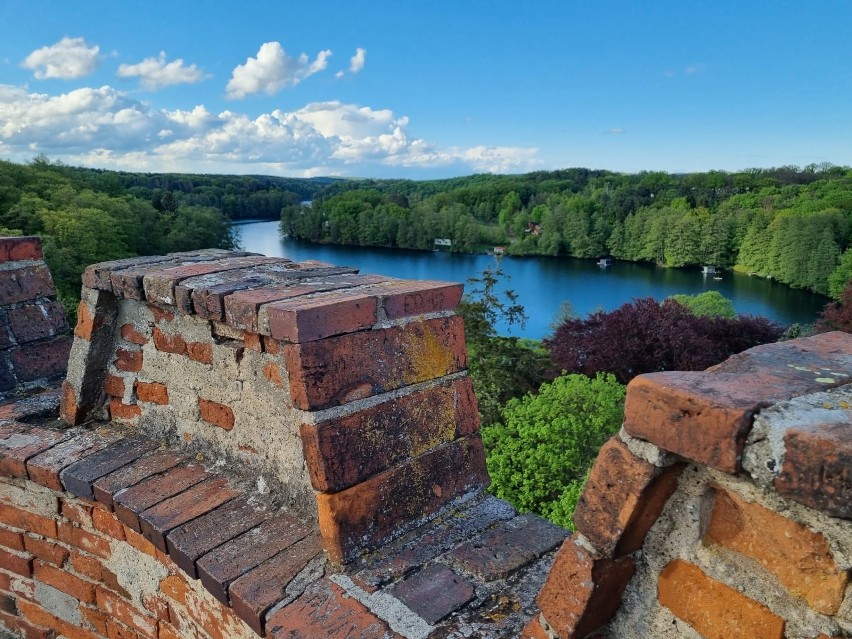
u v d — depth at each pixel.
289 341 1.27
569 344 17.17
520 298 41.28
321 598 1.22
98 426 1.94
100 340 1.85
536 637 1.03
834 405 0.74
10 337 2.20
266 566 1.30
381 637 1.12
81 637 1.91
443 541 1.41
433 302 1.49
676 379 0.82
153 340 1.76
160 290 1.60
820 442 0.64
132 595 1.70
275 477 1.51
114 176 52.00
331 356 1.29
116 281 1.70
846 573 0.70
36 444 1.83
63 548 1.83
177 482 1.60
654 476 0.83
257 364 1.46
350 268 1.84
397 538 1.42
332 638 1.13
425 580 1.27
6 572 1.99
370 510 1.36
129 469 1.67
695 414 0.75
